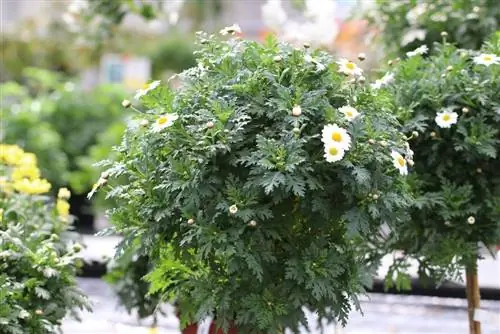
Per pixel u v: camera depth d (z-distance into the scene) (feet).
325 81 7.70
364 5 12.57
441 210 8.91
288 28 11.82
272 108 7.41
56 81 28.35
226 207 7.11
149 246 7.68
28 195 10.53
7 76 33.24
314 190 7.31
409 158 7.79
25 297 8.48
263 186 7.06
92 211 22.13
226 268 7.57
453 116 8.75
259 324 7.30
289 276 7.28
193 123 7.58
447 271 9.29
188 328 9.08
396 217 7.56
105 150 21.24
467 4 11.73
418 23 12.09
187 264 7.85
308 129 7.39
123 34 29.48
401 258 9.61
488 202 8.94
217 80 7.81
